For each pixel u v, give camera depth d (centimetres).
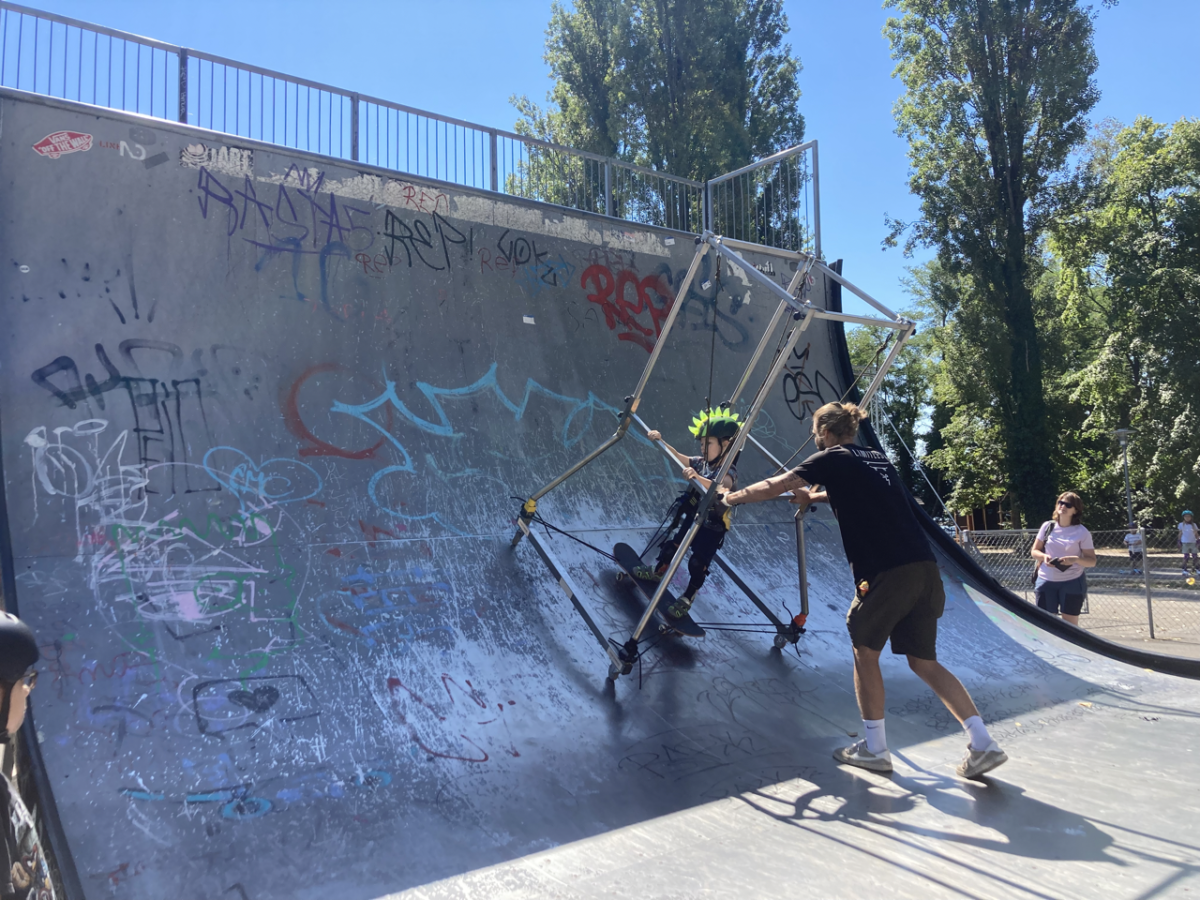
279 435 423
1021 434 2670
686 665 424
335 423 446
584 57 2464
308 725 305
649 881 242
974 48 2695
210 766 275
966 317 2814
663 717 373
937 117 2812
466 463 481
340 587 378
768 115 2488
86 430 368
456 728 327
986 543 1347
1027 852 264
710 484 413
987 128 2717
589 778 315
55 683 283
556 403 553
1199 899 232
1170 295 2633
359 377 471
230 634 332
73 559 330
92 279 404
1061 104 2636
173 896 224
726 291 720
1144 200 2812
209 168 460
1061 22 2639
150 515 361
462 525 448
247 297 452
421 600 392
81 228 410
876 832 279
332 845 254
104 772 260
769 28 2489
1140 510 2916
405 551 414
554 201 777
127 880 227
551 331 582
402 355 497
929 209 2811
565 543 478
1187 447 2506
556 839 271
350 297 492
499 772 309
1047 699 462
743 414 666
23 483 341
